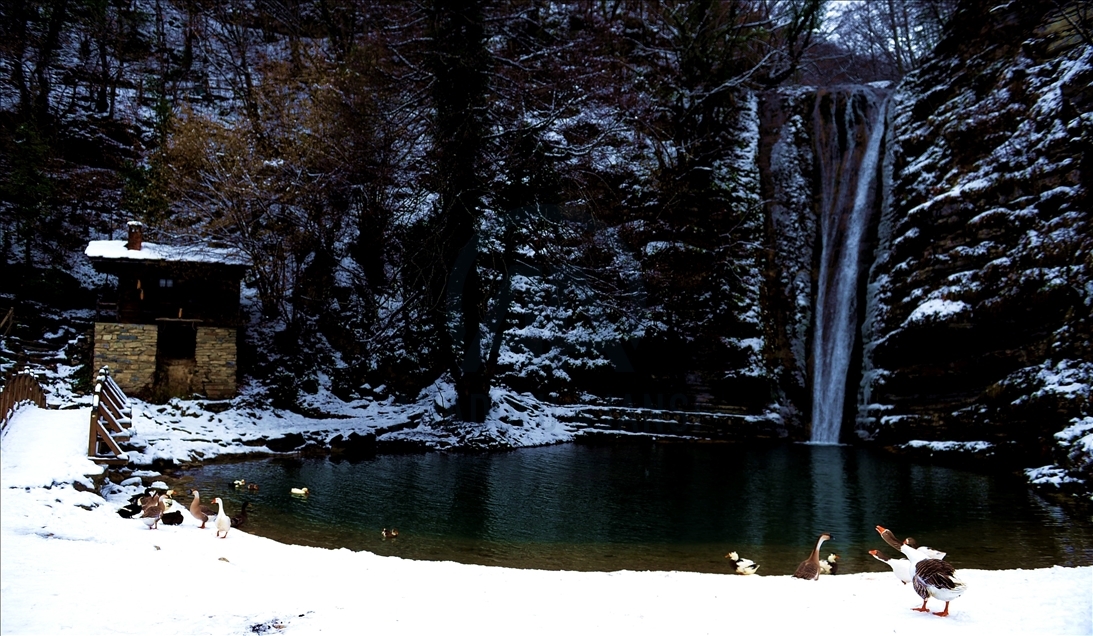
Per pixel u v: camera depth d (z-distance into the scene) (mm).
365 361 30859
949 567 8438
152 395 25094
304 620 7824
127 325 25359
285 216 29766
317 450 24797
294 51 35656
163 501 12914
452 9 26938
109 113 36281
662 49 39500
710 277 33781
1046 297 24031
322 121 29031
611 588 9906
